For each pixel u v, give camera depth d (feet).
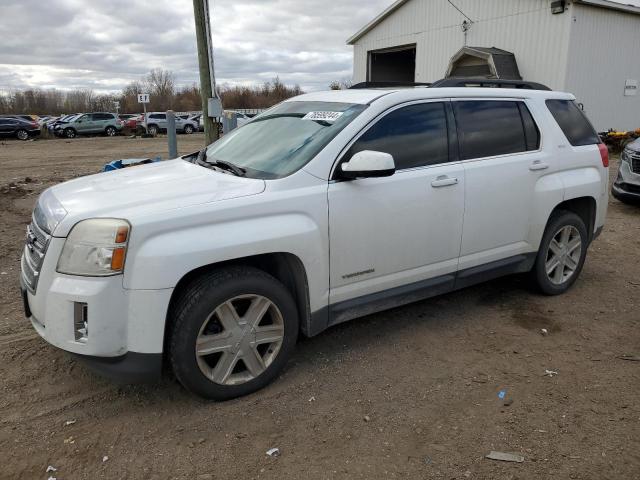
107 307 9.27
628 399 10.80
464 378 11.62
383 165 10.73
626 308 15.53
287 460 9.02
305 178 11.05
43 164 56.95
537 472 8.70
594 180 16.35
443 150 13.12
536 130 15.15
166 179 11.80
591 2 51.55
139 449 9.29
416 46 68.64
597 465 8.86
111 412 10.38
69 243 9.46
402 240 12.41
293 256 10.94
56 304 9.45
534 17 54.44
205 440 9.53
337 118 12.19
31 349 12.74
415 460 9.00
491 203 13.88
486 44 59.67
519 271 15.20
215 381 10.41
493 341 13.39
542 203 14.93
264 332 10.84
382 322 14.48
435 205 12.75
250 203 10.29
